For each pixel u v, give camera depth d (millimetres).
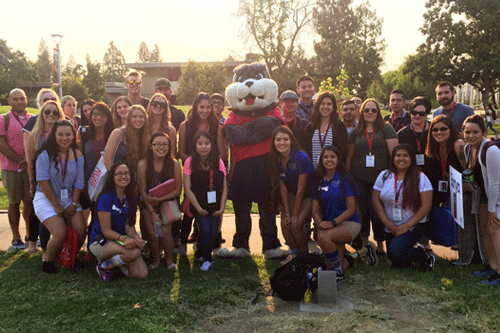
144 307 3918
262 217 5348
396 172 4871
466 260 4926
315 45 46906
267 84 5430
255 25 37469
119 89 57000
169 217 4875
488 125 24766
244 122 5516
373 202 4996
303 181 4887
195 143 5059
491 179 4277
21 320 3658
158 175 4973
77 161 4883
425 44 33906
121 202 4672
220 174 5113
